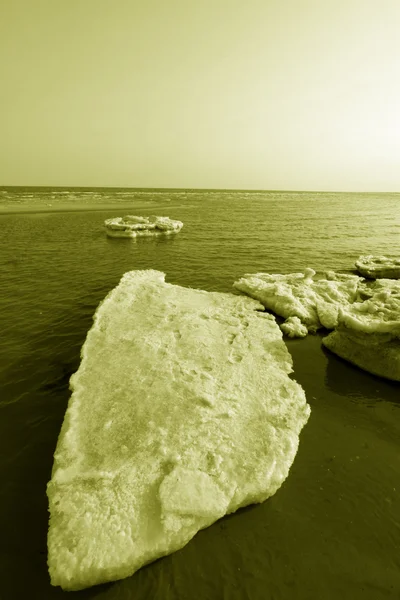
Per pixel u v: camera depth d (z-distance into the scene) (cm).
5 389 611
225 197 9088
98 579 307
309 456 464
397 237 2461
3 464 452
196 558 336
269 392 575
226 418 494
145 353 662
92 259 1692
